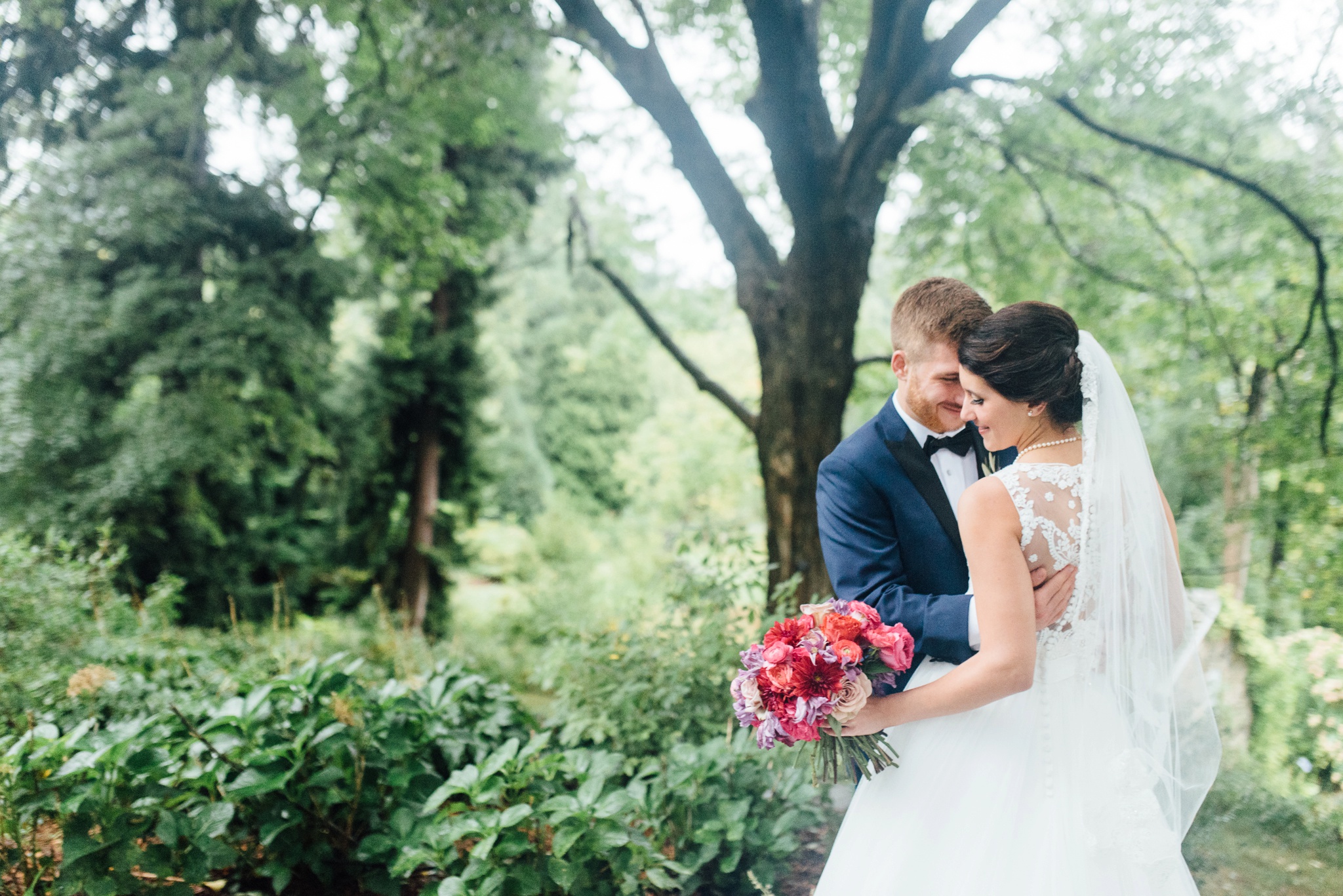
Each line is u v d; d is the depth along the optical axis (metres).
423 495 12.95
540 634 4.13
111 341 8.80
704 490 17.72
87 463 8.62
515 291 17.84
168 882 2.40
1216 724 1.64
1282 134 7.28
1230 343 7.47
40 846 2.69
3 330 8.23
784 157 6.34
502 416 17.44
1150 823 1.51
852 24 7.89
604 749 3.63
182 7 8.70
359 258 10.73
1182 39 6.28
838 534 1.90
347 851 2.81
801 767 3.11
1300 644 4.90
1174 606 1.65
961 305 1.83
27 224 8.14
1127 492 1.61
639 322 20.00
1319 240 6.35
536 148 9.34
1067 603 1.58
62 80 8.37
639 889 2.69
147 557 9.14
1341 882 3.00
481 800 2.52
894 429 1.92
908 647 1.57
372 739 2.84
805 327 6.35
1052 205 8.02
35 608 4.44
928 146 6.50
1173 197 7.87
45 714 3.47
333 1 7.59
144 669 4.11
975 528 1.53
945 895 1.58
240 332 9.05
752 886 2.88
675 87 6.52
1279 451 7.08
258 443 9.72
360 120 8.20
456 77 7.28
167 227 8.58
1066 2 6.59
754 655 1.63
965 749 1.65
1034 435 1.66
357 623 10.81
